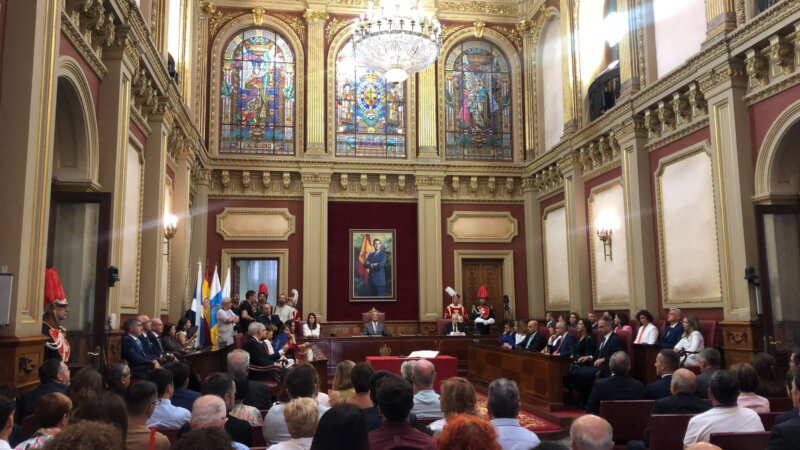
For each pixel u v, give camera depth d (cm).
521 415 1027
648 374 1034
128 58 898
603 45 1534
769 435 394
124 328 829
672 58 1241
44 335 615
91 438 182
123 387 521
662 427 465
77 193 778
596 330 1220
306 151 1805
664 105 1225
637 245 1302
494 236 1877
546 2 1811
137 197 1049
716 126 1077
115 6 815
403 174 1839
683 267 1195
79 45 761
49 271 680
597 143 1491
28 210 594
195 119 1653
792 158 996
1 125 591
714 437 393
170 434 452
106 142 856
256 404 668
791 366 630
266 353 1031
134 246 1033
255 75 1848
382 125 1886
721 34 1051
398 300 1816
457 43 1941
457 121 1922
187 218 1426
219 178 1770
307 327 1570
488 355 1363
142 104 1055
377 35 1327
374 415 445
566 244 1675
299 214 1802
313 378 487
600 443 303
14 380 552
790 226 995
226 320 1199
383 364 1204
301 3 1858
